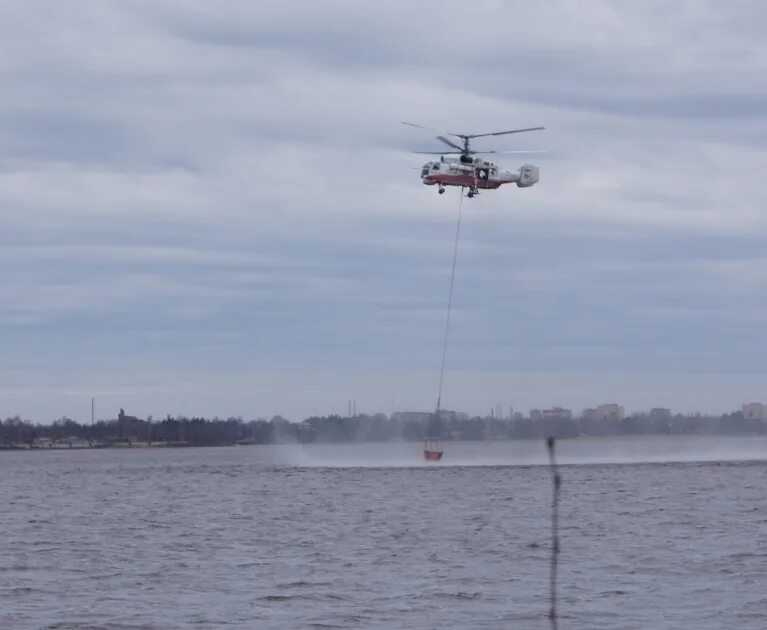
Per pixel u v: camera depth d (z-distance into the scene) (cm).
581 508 8000
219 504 9125
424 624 3972
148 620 4084
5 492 11750
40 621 4078
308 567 5259
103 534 6875
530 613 4125
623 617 4034
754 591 4472
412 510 8119
